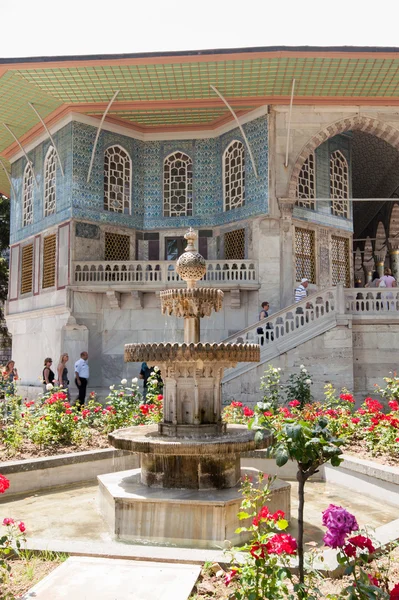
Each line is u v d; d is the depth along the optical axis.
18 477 6.68
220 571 3.82
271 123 17.56
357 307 14.93
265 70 15.84
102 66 15.38
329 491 6.88
